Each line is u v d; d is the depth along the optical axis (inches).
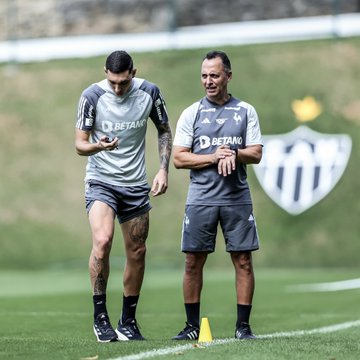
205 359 858.1
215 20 3902.6
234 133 1054.4
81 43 3944.4
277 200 3093.0
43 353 920.9
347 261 2970.0
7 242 3191.4
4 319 1485.0
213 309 1723.7
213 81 1045.8
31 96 3683.6
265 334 1189.7
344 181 3097.9
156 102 1080.2
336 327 1306.6
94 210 1052.5
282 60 3602.4
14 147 3484.3
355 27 3740.2
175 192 3233.3
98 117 1058.1
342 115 3289.9
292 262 2987.2
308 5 3809.1
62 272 2950.3
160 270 2925.7
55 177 3373.5
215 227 1064.2
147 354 893.2
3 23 3961.6
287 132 3216.0
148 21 4047.7
